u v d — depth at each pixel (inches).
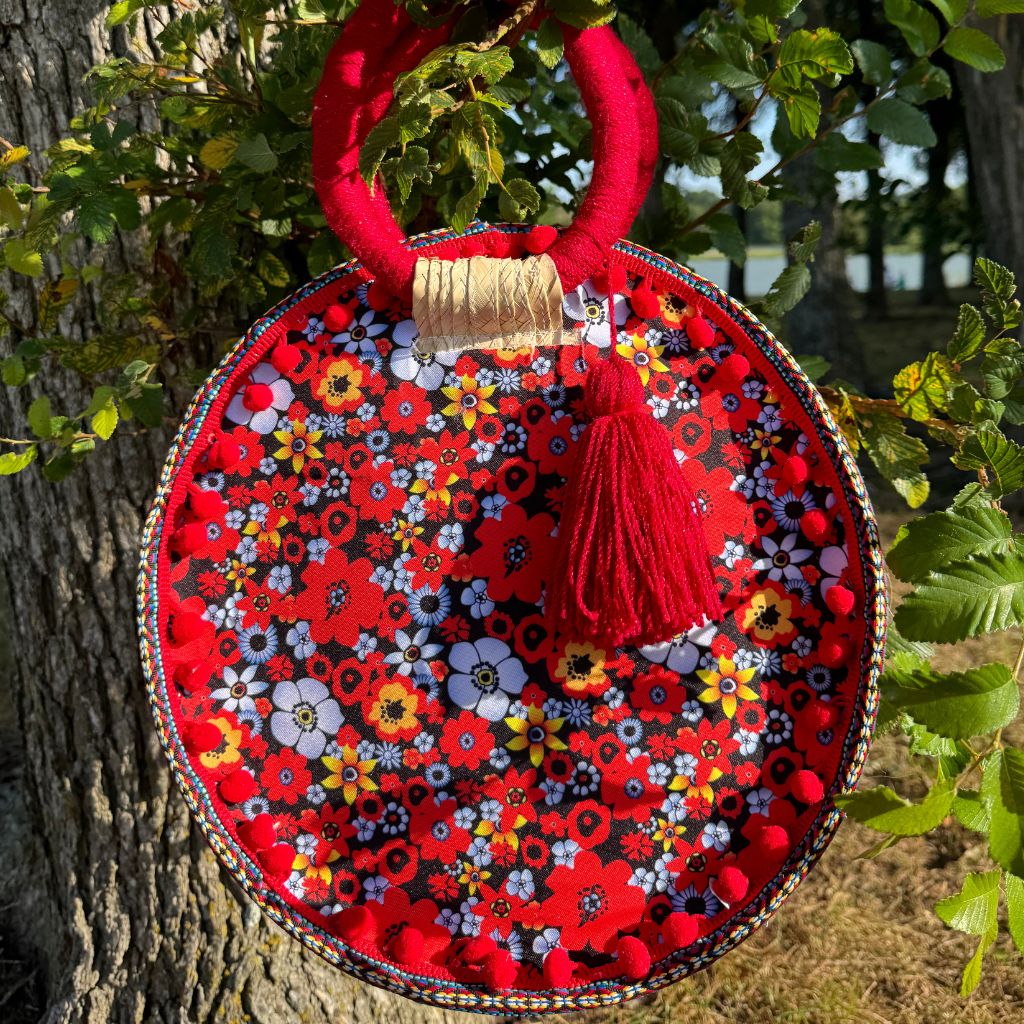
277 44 59.2
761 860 38.2
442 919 39.0
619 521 35.3
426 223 59.6
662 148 53.8
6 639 136.9
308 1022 64.9
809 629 39.3
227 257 49.7
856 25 238.5
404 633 39.6
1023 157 170.6
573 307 40.3
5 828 88.4
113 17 47.0
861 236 462.9
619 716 39.1
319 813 39.5
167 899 66.6
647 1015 72.9
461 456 40.0
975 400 44.5
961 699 33.8
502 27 38.9
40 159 56.7
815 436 39.5
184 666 39.6
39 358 57.1
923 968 75.6
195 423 39.8
